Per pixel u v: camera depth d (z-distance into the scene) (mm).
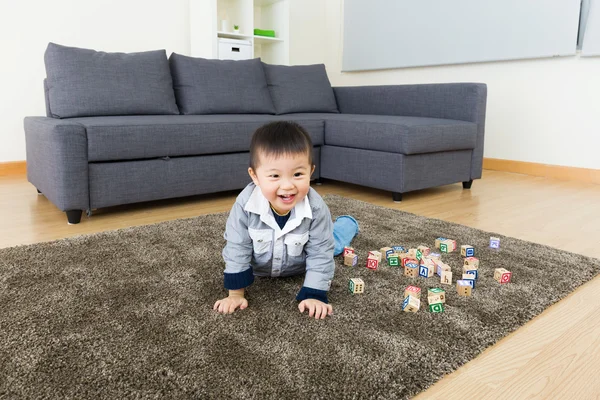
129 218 2055
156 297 1157
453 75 3834
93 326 1001
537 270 1407
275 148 966
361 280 1226
